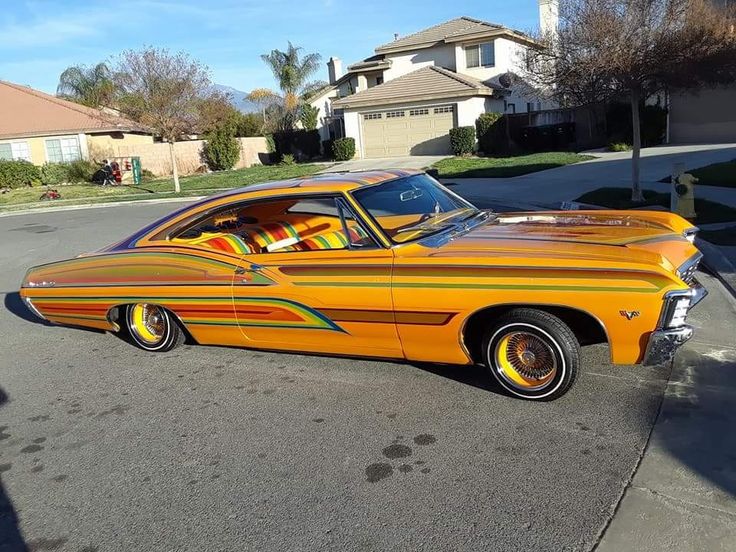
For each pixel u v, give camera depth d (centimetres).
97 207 2159
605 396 422
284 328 479
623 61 1114
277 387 482
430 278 414
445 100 2933
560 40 1220
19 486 371
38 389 518
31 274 604
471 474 345
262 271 475
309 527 311
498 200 1431
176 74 2417
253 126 4181
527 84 2433
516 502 317
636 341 377
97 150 3356
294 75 4569
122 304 554
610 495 316
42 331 689
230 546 302
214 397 474
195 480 362
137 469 379
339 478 352
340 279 445
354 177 498
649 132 2498
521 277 390
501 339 417
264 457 381
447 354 429
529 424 393
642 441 364
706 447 353
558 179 1728
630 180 1543
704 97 2467
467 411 416
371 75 3675
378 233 440
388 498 329
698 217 980
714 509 300
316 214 533
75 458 399
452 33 3331
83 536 320
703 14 1137
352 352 466
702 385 428
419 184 522
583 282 377
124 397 488
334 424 415
